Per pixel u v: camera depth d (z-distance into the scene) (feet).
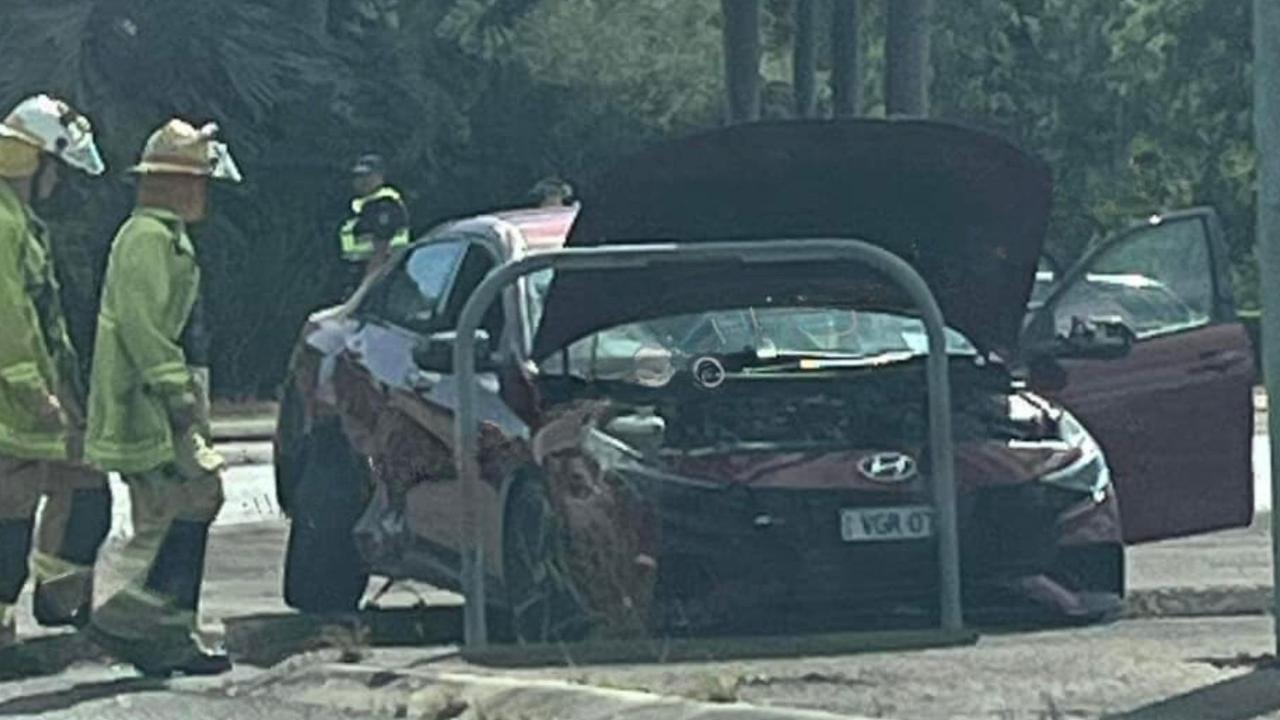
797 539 32.76
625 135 131.23
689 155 32.60
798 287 35.27
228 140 114.42
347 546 39.17
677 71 133.49
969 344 36.55
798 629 33.35
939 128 33.14
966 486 34.17
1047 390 37.96
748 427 33.63
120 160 107.86
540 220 36.88
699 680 27.55
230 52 113.70
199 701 29.78
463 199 126.31
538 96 129.08
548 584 33.22
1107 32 160.76
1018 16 161.58
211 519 32.78
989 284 35.96
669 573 32.40
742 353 34.88
